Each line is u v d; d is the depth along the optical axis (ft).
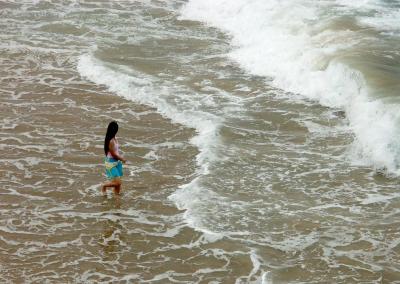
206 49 138.21
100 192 84.17
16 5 163.63
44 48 134.92
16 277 67.31
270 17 147.33
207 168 89.45
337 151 95.25
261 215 78.74
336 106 109.70
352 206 81.20
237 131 100.94
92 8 163.84
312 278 67.31
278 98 113.60
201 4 166.09
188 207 80.38
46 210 79.92
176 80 120.98
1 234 74.74
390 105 99.71
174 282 66.80
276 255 71.15
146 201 82.12
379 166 90.58
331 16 143.13
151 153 94.48
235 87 118.42
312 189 85.20
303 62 121.49
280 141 98.48
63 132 100.01
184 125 102.99
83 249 72.38
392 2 153.79
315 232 75.31
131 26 151.94
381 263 69.77
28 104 109.19
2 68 124.26
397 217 78.43
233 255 71.10
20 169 89.25
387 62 115.96
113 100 111.65
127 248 72.74
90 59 128.57
